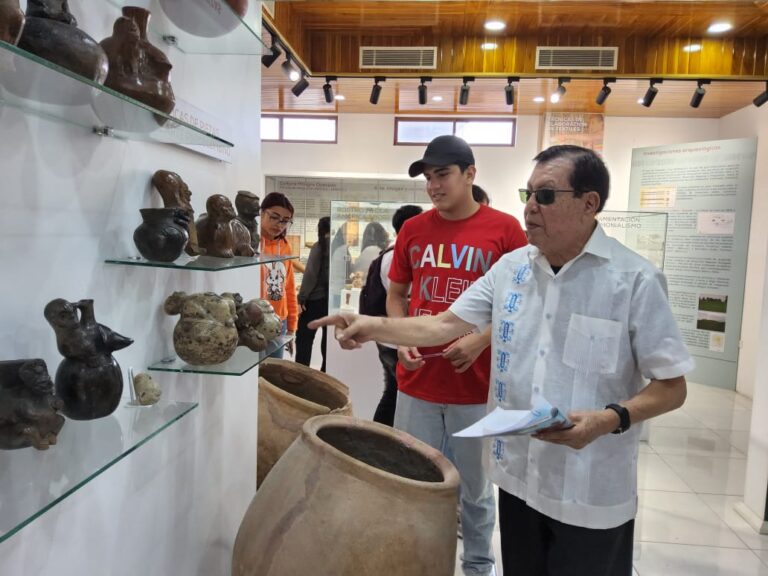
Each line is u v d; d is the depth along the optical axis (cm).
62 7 78
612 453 128
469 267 197
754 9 362
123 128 101
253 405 187
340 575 117
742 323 524
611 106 566
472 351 186
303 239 618
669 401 122
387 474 124
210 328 115
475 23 399
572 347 129
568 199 123
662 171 561
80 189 97
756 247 506
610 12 372
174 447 136
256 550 127
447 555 127
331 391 233
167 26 118
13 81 73
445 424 205
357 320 162
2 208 81
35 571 92
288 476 132
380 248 335
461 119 632
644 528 269
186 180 132
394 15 384
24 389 74
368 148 643
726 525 275
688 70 413
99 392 86
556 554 135
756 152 510
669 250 562
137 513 122
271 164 652
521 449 140
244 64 162
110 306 106
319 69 429
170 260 107
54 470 85
